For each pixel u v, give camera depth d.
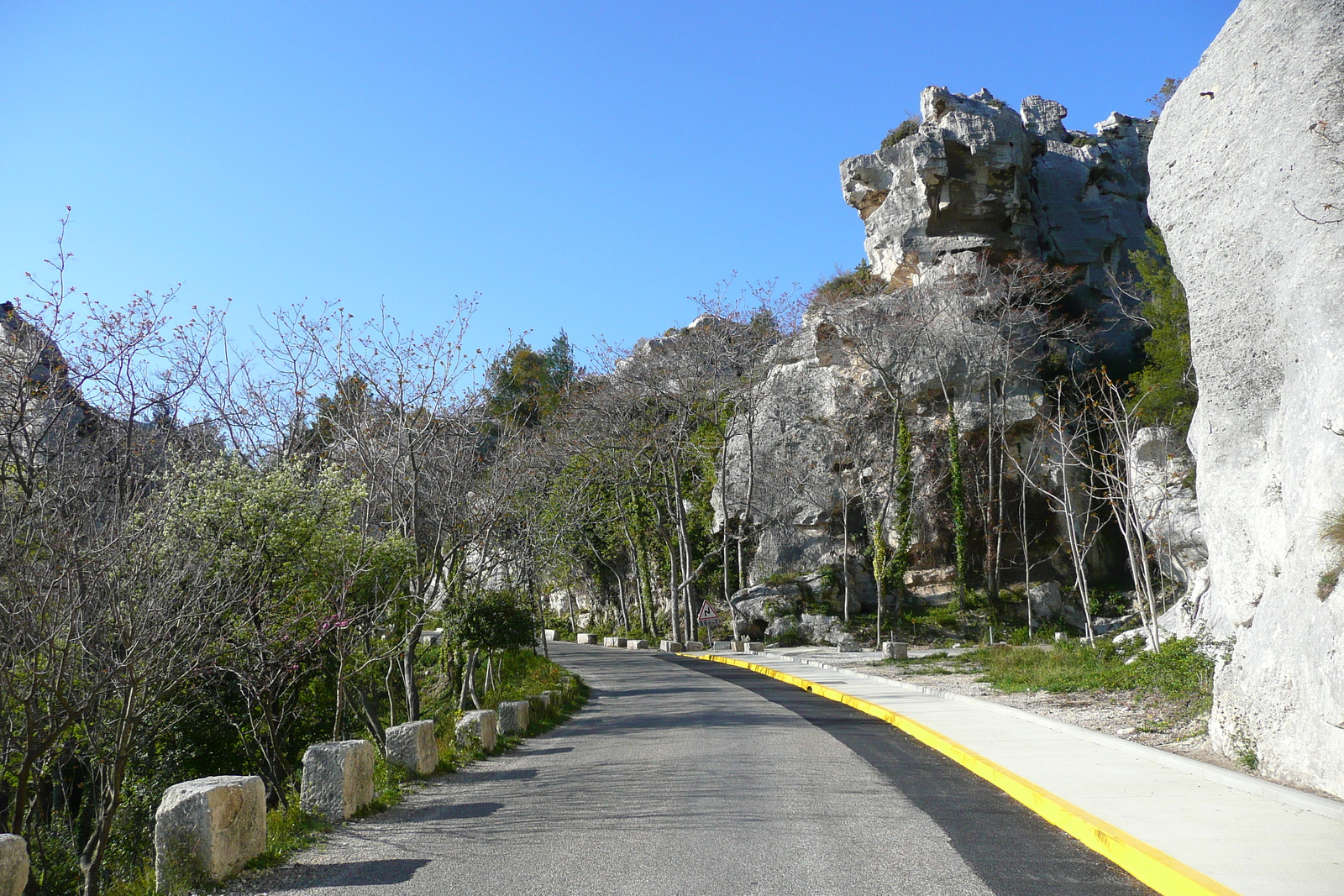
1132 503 27.91
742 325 51.09
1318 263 9.28
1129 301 53.44
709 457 54.22
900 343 47.66
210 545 12.48
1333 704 8.08
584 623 63.62
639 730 15.66
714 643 48.78
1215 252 11.30
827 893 6.00
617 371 52.44
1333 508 8.58
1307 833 6.94
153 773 14.25
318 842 7.99
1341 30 9.62
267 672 13.49
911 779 10.18
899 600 45.81
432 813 9.12
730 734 14.48
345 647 14.77
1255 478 11.21
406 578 16.77
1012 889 6.02
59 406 14.67
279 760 13.62
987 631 41.81
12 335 14.73
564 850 7.37
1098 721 14.08
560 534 28.91
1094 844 7.12
